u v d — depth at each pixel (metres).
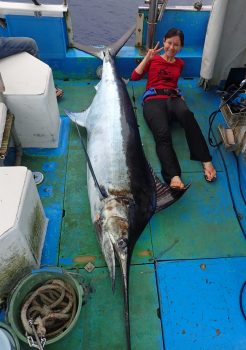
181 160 2.79
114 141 2.49
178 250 2.18
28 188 1.81
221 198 2.50
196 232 2.28
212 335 1.82
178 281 2.03
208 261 2.13
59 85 3.59
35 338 1.55
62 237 2.21
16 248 1.67
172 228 2.29
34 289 1.79
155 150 2.88
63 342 1.77
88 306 1.91
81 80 3.68
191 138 2.68
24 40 2.78
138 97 3.47
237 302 1.95
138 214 2.11
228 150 2.78
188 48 3.67
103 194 2.12
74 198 2.45
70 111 3.24
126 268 1.82
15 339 1.48
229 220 2.37
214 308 1.92
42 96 2.39
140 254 2.14
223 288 2.01
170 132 2.89
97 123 2.71
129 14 7.09
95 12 7.12
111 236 1.93
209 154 2.66
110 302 1.92
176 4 6.76
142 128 3.10
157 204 2.31
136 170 2.34
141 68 3.16
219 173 2.68
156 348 1.77
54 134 2.73
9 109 2.44
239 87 2.74
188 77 3.75
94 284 1.99
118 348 1.76
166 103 2.88
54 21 3.21
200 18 3.45
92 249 2.16
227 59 3.29
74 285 1.75
